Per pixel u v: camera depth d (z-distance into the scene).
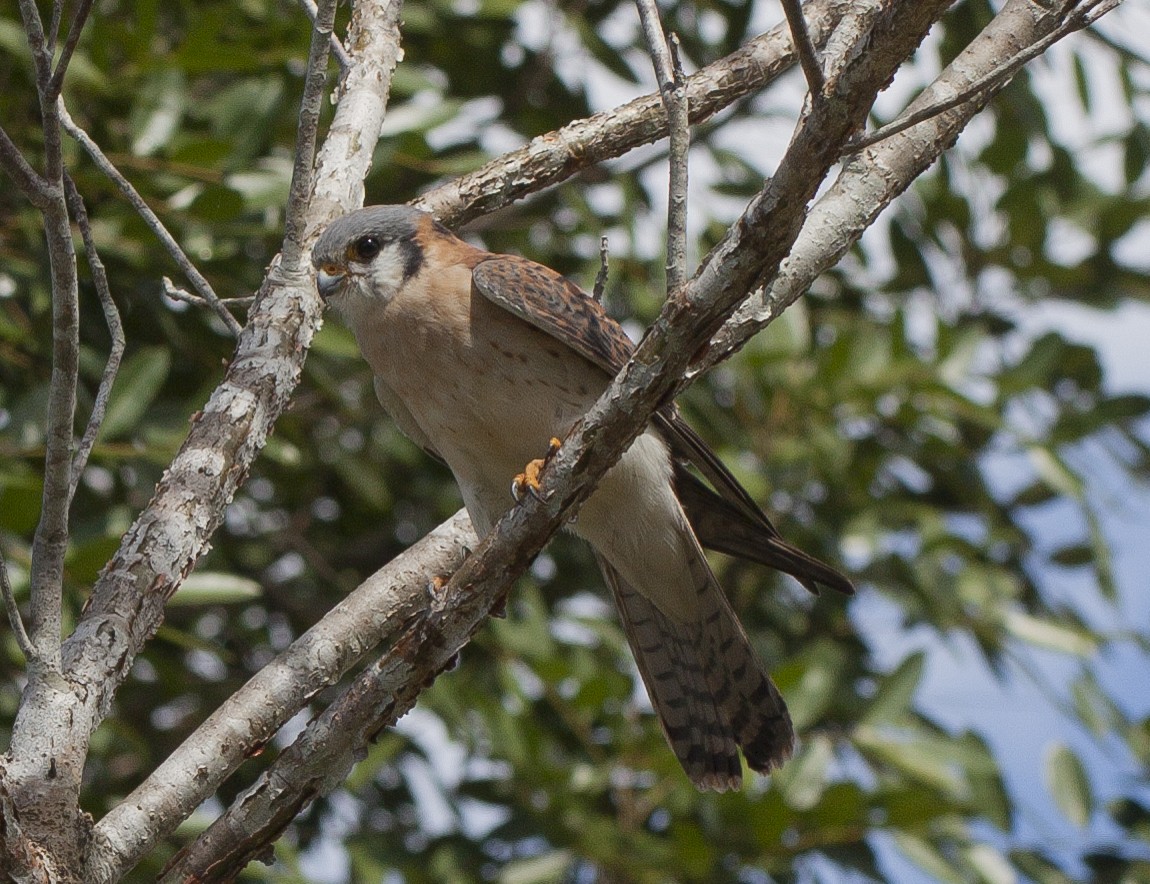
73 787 4.65
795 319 10.70
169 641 10.59
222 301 6.21
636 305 10.61
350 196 7.06
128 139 9.16
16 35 8.52
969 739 10.13
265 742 5.70
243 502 10.95
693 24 11.91
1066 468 10.50
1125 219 11.75
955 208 11.82
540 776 9.50
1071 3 5.98
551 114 11.62
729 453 10.33
